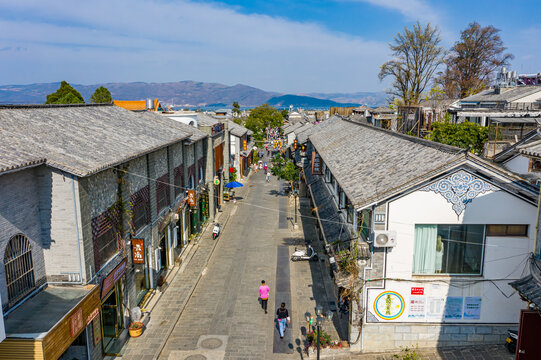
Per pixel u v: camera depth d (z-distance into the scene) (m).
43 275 12.91
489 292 15.42
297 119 119.19
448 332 15.64
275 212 39.41
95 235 14.09
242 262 26.48
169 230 24.19
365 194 15.21
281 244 30.05
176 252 26.78
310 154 44.25
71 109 19.70
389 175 16.34
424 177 14.26
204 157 35.44
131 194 18.03
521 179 14.27
